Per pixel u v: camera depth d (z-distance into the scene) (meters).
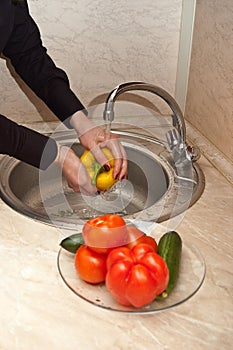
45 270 0.97
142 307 0.88
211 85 1.41
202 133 1.50
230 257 1.01
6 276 0.95
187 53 1.52
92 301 0.90
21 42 1.27
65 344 0.81
